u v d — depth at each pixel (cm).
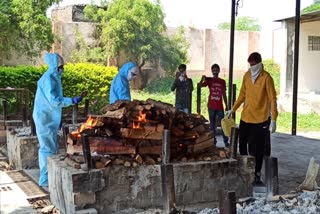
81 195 497
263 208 417
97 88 1424
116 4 1977
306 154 945
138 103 562
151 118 552
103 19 2008
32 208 562
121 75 663
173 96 1934
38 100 642
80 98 637
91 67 1419
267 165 499
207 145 589
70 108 1078
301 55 1847
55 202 566
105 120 543
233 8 1240
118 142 534
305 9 2036
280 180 713
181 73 1037
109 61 2030
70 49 2000
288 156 921
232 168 573
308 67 1859
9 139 841
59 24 1972
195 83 2011
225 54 2359
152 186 532
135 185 525
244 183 582
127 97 657
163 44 2095
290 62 1777
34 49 1772
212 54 2330
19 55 1761
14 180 693
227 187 571
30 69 1273
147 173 530
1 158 879
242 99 681
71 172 500
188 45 2203
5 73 1237
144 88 2081
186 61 2208
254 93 647
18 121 944
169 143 526
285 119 1577
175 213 480
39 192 626
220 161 568
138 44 2019
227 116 696
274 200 444
